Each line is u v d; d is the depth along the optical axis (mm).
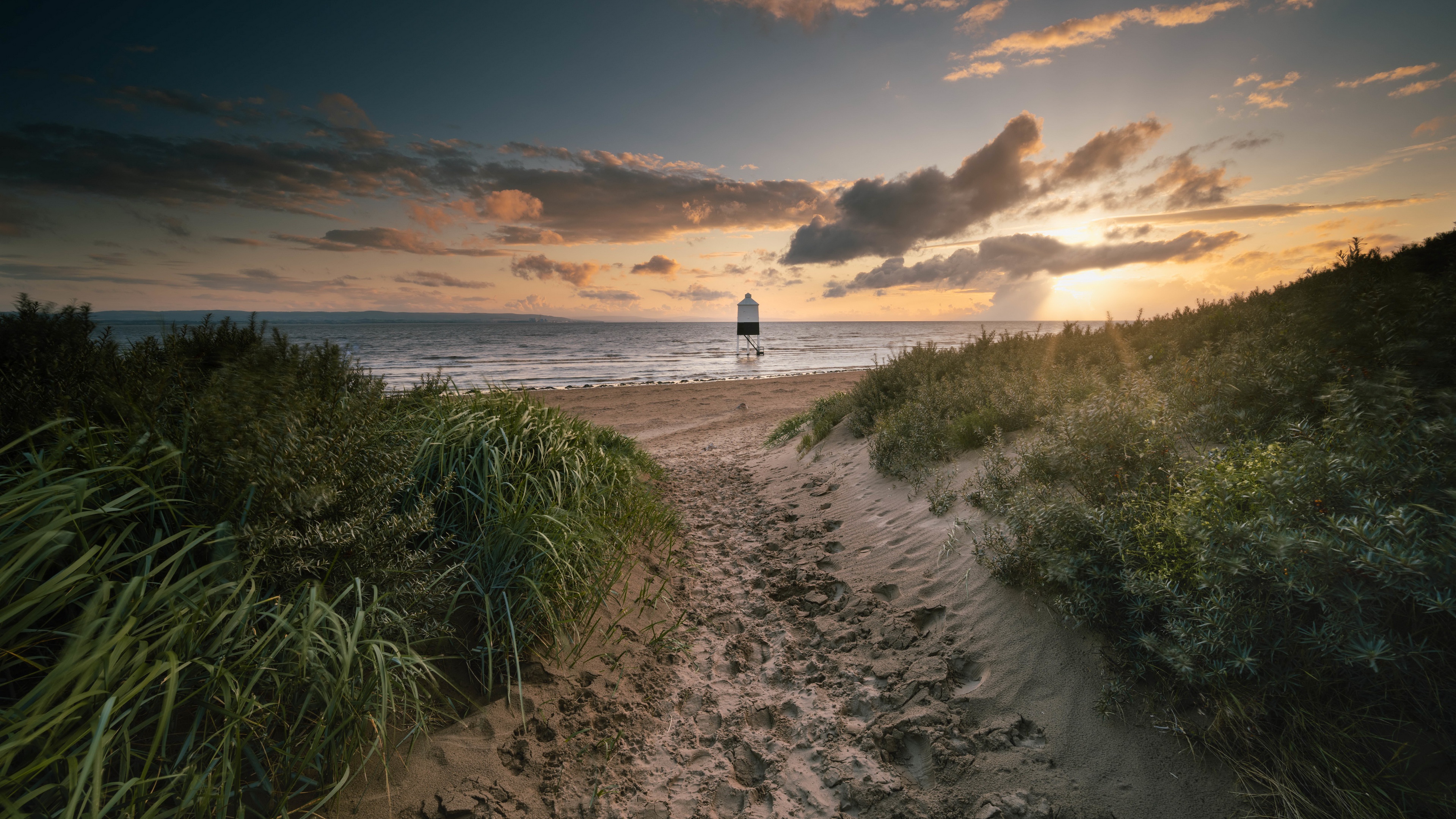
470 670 2676
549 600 3072
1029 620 2961
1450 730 1762
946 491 4883
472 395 5016
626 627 3477
